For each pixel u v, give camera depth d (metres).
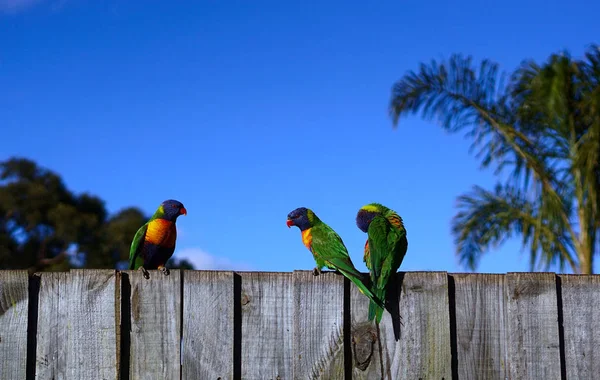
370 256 4.98
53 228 21.19
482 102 12.16
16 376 4.04
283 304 4.23
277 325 4.21
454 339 4.21
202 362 4.14
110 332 4.12
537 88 11.51
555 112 11.34
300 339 4.20
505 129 11.91
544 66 11.63
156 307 4.18
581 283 4.27
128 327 4.15
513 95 12.06
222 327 4.18
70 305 4.14
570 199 11.50
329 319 4.23
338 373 4.18
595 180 11.16
